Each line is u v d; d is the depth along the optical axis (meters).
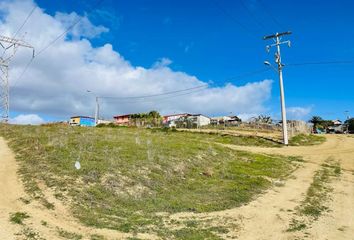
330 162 34.09
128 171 22.02
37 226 13.62
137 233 13.97
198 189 21.95
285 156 37.06
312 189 23.47
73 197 17.30
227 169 28.27
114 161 23.67
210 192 21.48
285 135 47.03
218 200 19.86
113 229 14.19
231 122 74.25
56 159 23.58
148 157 25.78
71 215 15.29
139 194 19.09
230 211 18.06
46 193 17.58
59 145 28.05
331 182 25.94
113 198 17.92
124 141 33.06
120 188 19.30
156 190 20.28
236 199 20.27
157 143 34.59
